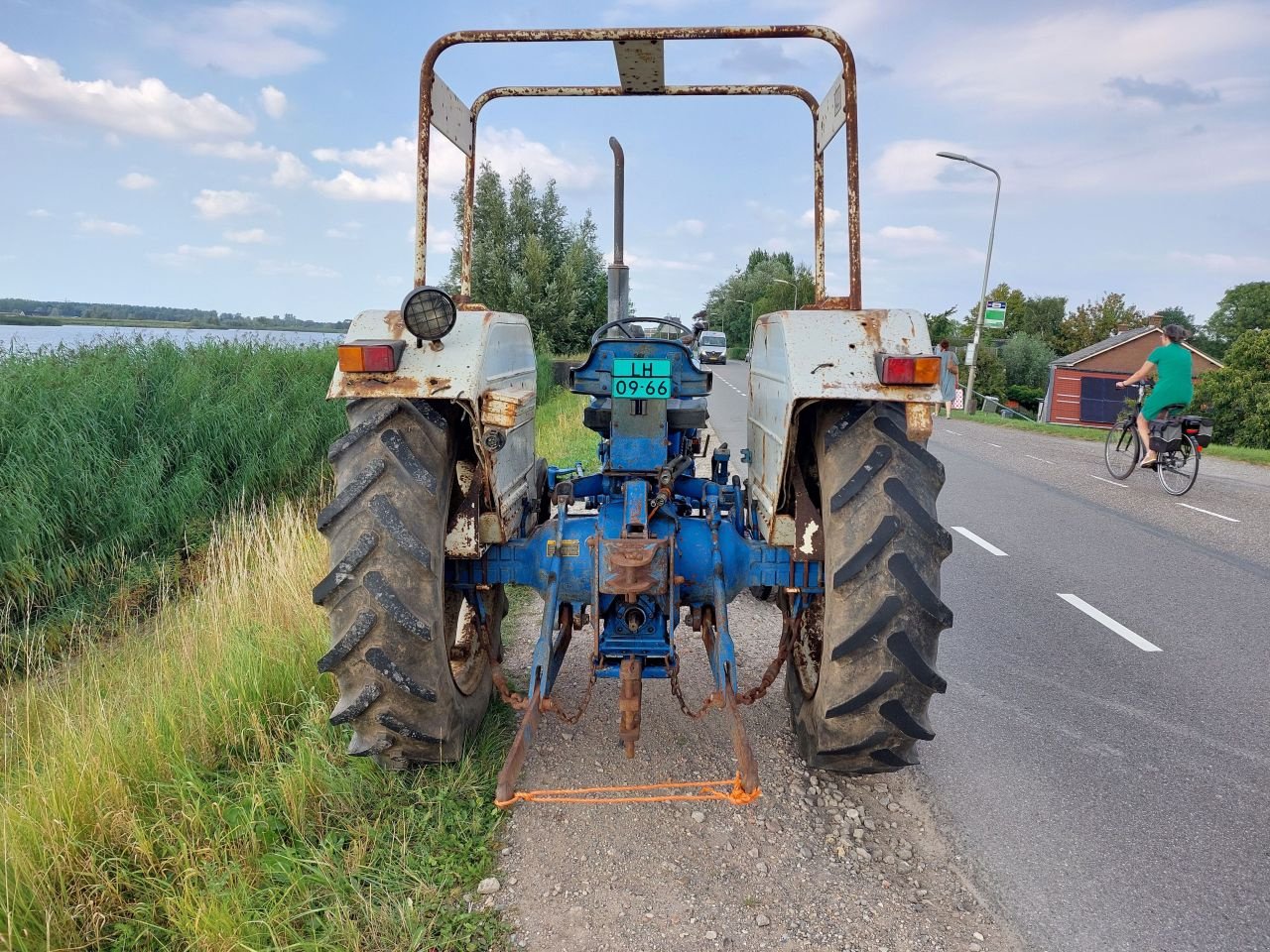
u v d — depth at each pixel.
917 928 2.53
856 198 2.99
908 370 2.50
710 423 15.95
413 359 2.63
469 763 3.17
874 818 3.12
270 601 4.71
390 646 2.67
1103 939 2.51
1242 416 39.19
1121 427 11.38
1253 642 5.12
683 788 3.23
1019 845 3.00
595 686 4.16
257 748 3.46
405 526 2.64
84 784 2.96
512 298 35.03
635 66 3.48
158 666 4.17
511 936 2.44
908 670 2.63
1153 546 7.54
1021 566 6.85
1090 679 4.54
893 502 2.62
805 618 3.53
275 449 8.00
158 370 8.72
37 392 7.23
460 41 3.03
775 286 75.56
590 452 10.05
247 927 2.41
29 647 4.95
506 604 4.31
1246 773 3.54
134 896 2.66
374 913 2.49
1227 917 2.62
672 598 2.88
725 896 2.64
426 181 3.13
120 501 6.49
